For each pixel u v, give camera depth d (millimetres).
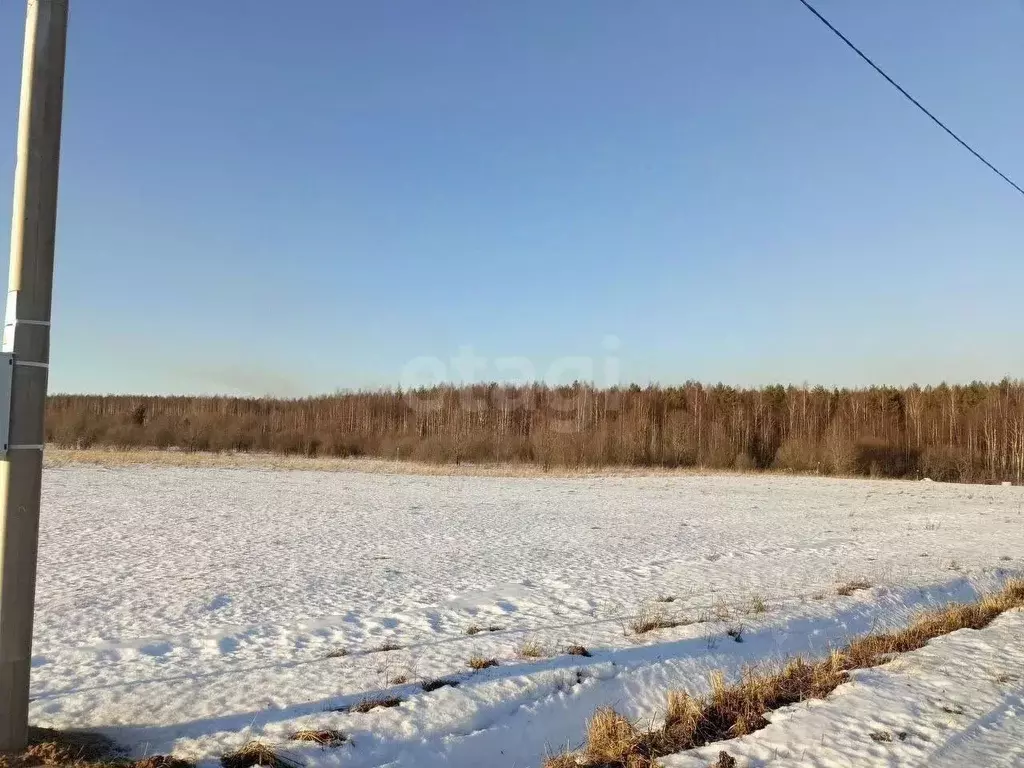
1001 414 68875
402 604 11453
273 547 17359
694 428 70000
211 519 22531
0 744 5320
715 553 17453
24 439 5371
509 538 20000
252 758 5531
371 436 72562
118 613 10484
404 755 5922
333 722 6340
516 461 60500
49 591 11828
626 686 7730
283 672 7809
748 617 10508
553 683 7535
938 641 9242
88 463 46969
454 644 9031
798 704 6953
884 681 7574
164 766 5320
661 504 31047
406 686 7355
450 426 70688
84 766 5184
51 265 5531
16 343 5367
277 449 69438
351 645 9023
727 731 6410
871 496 37438
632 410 73500
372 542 18703
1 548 5332
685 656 8641
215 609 10898
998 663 8211
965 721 6398
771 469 63625
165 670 7863
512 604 11508
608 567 15328
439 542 18984
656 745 6051
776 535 21281
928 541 20172
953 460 59625
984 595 12586
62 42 5625
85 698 6891
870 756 5648
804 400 80312
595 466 58562
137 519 21984
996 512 29531
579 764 5762
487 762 6086
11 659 5352
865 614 11188
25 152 5426
